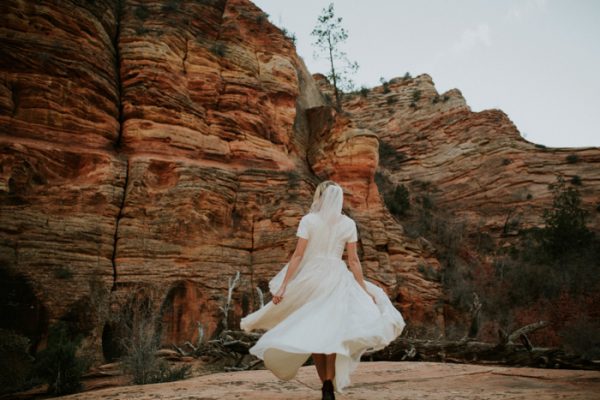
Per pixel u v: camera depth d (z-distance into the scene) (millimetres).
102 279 15766
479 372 5246
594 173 43531
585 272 30203
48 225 15523
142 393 4117
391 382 4695
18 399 9695
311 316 3035
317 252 3328
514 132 47531
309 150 29266
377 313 3135
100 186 17094
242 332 12578
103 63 19234
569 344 23188
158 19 21938
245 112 23391
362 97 55125
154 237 17297
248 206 20391
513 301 29703
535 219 41250
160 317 16109
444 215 42656
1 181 15086
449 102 51094
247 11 27656
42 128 17234
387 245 27000
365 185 27469
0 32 17047
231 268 18703
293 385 4473
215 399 3555
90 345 14430
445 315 27453
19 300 14195
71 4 18625
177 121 20500
